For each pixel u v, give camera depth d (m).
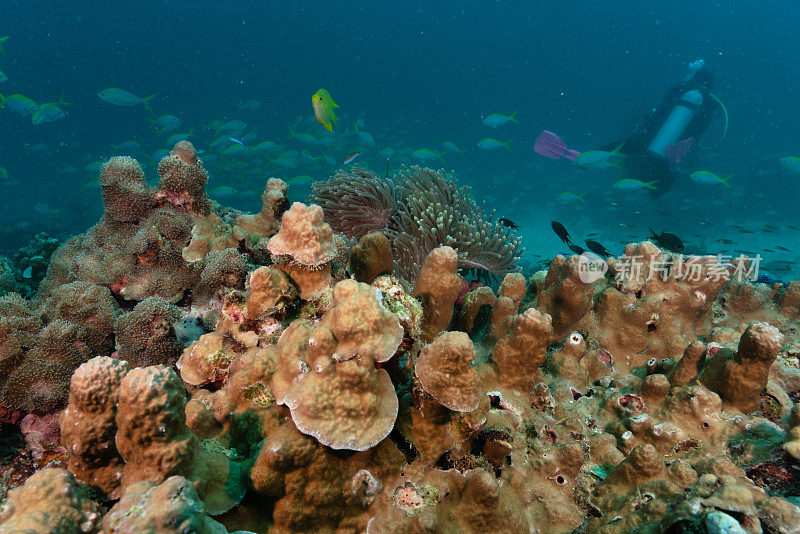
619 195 22.20
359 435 1.42
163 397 1.27
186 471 1.37
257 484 1.38
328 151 26.95
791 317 3.18
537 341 2.00
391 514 1.55
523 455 1.95
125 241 3.32
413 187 4.95
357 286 1.67
